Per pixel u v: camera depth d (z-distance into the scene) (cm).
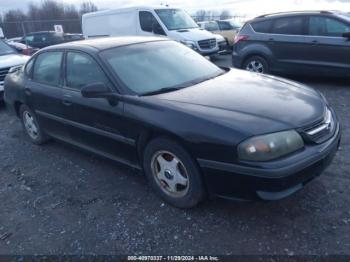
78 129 411
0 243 305
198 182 299
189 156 296
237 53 877
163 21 1144
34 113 493
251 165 264
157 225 307
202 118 288
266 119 279
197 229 297
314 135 287
